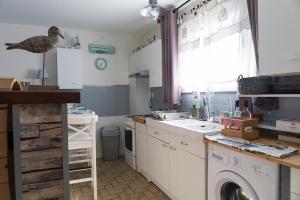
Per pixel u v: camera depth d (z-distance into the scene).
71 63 3.56
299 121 1.57
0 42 3.54
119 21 3.58
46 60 3.73
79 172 3.35
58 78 3.48
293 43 1.39
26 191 0.65
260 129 1.87
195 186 2.00
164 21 3.10
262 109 1.94
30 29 3.71
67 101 0.66
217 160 1.70
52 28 1.14
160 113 2.91
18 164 0.62
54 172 0.67
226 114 2.12
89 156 3.01
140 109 4.22
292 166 1.17
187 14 2.85
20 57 3.63
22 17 3.34
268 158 1.29
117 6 2.96
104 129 4.04
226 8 2.22
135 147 3.45
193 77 2.77
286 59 1.43
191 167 2.05
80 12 3.17
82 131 2.45
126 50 4.40
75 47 3.74
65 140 0.68
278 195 1.27
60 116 0.67
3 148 0.61
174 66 2.95
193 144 2.01
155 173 2.79
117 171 3.42
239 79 1.88
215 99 2.53
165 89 3.07
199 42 2.62
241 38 2.05
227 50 2.23
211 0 2.42
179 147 2.23
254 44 1.78
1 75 3.55
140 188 2.80
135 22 3.63
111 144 3.97
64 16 3.32
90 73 4.14
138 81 4.21
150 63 3.51
